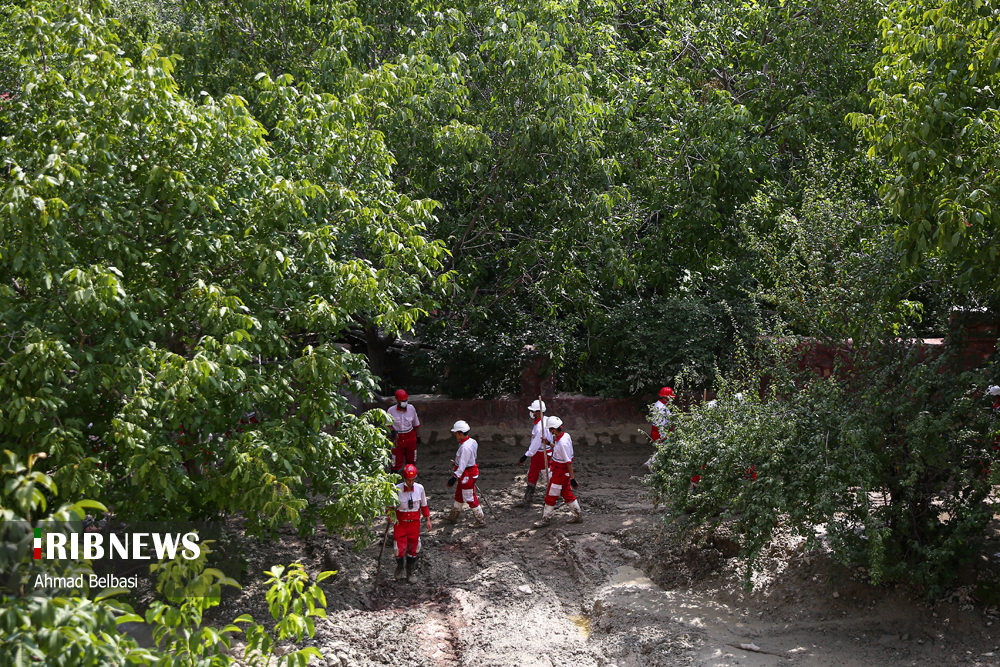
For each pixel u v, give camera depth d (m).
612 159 12.46
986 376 8.23
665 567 9.34
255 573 9.43
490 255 14.65
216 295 6.55
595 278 14.72
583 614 8.69
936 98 7.39
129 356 6.22
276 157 8.51
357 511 7.68
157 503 6.78
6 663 3.08
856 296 8.41
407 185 12.57
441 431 15.40
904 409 8.00
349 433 8.15
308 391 7.34
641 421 15.46
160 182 6.84
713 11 14.54
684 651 7.39
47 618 3.21
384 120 11.16
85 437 6.38
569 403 15.42
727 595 8.58
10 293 6.00
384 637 8.02
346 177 9.12
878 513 8.13
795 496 7.86
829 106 12.97
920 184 7.58
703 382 14.73
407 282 9.39
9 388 5.57
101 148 6.55
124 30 12.69
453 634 8.19
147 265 6.84
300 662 4.29
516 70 11.90
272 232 7.57
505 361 15.33
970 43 7.61
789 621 7.96
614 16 16.14
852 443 7.53
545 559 10.00
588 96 12.43
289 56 12.59
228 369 6.34
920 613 7.82
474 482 11.27
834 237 8.86
